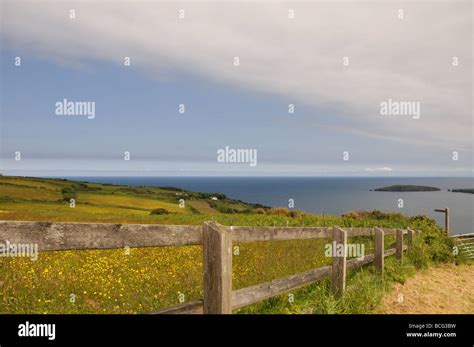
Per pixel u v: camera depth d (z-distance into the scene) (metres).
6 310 4.45
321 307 5.52
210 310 3.50
